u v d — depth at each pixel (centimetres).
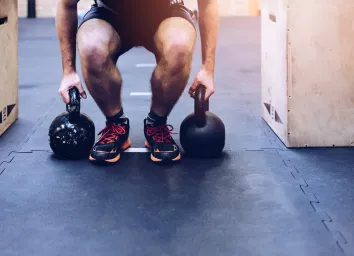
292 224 171
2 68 272
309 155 239
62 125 232
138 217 177
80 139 232
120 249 156
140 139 264
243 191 199
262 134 272
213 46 225
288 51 240
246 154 241
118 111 236
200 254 153
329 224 171
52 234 166
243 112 314
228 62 482
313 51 241
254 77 416
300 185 204
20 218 177
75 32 225
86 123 235
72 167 226
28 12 889
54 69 453
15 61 293
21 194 197
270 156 238
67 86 228
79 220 175
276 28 259
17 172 220
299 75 243
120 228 169
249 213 180
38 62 488
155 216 178
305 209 183
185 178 212
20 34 682
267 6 276
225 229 168
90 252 154
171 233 166
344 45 240
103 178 213
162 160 227
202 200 191
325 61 242
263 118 298
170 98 226
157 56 228
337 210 182
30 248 157
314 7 237
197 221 174
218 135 233
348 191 198
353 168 222
